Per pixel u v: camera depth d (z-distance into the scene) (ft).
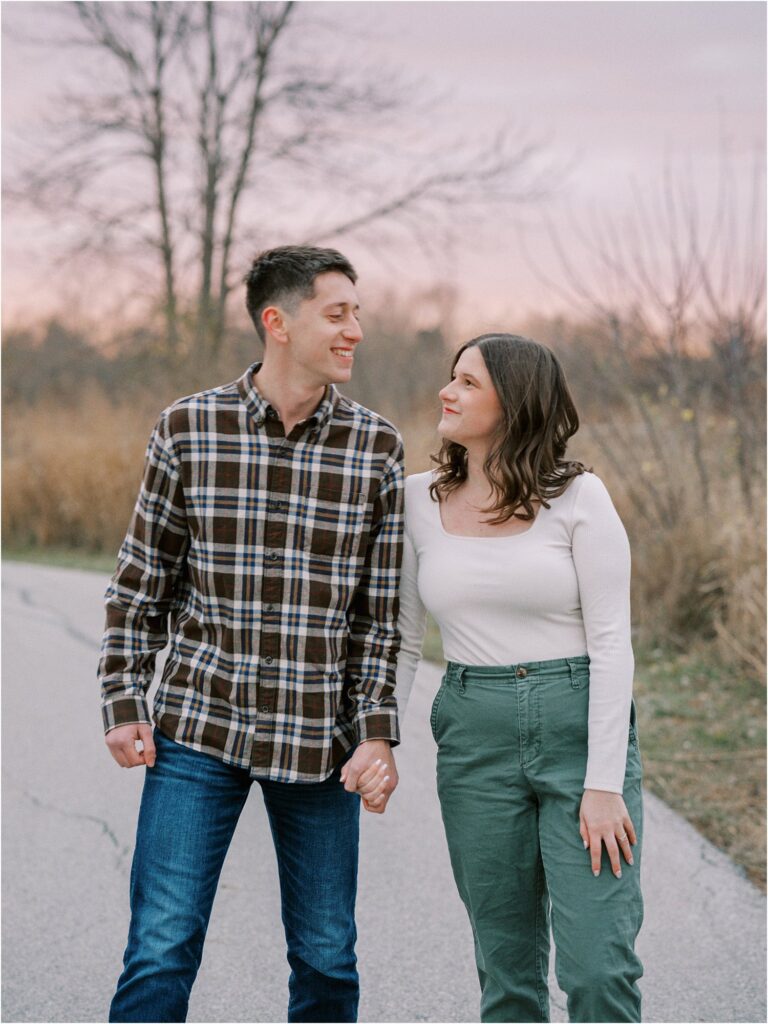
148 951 7.52
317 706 8.09
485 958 8.02
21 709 20.42
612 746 7.47
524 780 7.75
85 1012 9.93
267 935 11.45
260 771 7.98
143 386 56.03
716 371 26.32
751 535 22.03
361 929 11.46
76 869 13.16
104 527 44.83
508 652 7.79
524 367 7.82
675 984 10.12
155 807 7.95
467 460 8.25
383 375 57.41
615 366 27.66
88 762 17.31
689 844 13.34
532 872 7.89
